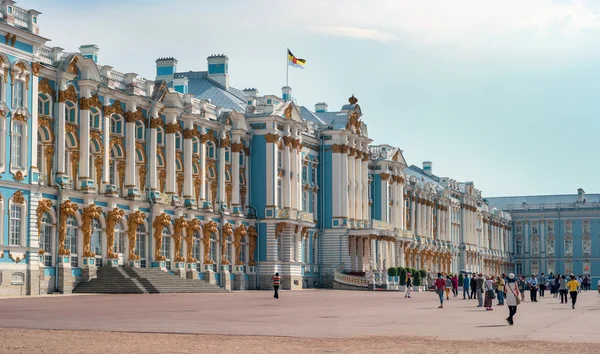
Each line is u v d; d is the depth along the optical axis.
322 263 101.38
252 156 89.44
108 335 29.17
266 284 88.31
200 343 27.16
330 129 102.06
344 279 97.12
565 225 184.50
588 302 69.06
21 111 58.38
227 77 97.50
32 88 59.59
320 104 112.19
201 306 47.97
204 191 81.06
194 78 98.31
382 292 90.50
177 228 76.06
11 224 57.56
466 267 153.00
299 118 94.50
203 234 80.69
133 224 69.75
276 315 41.28
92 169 66.62
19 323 33.50
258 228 89.19
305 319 38.88
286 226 90.31
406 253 124.00
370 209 113.44
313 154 101.06
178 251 76.19
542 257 185.38
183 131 78.38
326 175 102.19
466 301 66.00
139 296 58.53
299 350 25.66
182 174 78.06
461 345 27.66
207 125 82.38
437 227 140.50
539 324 38.56
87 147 64.81
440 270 140.62
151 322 34.94
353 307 51.25
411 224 128.25
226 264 83.94
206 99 88.44
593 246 181.75
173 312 41.78
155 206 72.50
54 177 62.50
